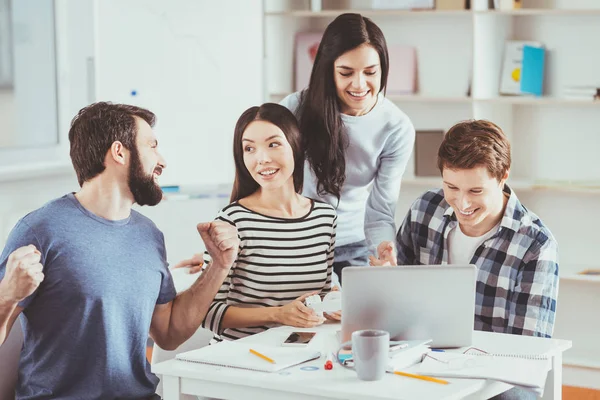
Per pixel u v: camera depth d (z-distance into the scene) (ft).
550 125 17.12
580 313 17.03
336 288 10.28
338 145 11.23
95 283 8.20
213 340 9.81
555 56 16.88
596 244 16.98
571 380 16.21
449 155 9.27
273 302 9.68
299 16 17.30
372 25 10.85
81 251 8.20
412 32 17.29
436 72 17.15
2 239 14.97
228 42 17.13
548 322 9.41
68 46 16.21
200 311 9.04
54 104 16.01
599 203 16.89
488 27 16.51
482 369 7.50
